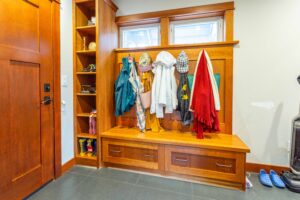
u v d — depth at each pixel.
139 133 2.18
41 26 1.68
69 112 2.15
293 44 1.89
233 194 1.64
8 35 1.36
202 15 2.21
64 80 2.05
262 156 2.03
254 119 2.05
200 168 1.82
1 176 1.33
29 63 1.56
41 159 1.71
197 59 2.16
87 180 1.88
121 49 2.45
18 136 1.47
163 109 2.28
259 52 1.99
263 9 1.95
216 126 1.93
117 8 2.47
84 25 2.37
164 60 2.14
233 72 2.08
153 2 2.33
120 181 1.86
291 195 1.61
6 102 1.36
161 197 1.59
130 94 2.27
